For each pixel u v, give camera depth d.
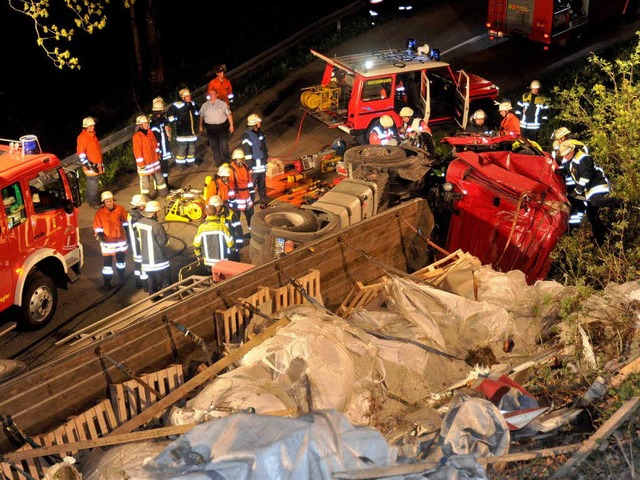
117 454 5.77
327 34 22.64
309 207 10.12
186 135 15.02
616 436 5.33
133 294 11.02
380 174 11.07
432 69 16.53
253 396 6.07
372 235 9.29
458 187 10.60
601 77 17.77
